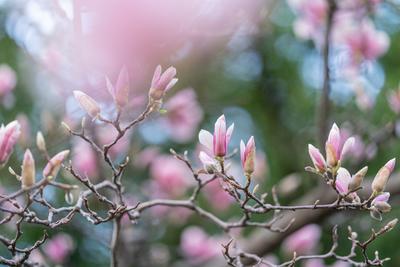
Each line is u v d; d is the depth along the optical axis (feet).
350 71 9.22
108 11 7.46
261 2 8.75
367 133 9.36
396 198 8.72
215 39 8.93
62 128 8.39
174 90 9.69
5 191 8.26
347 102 10.68
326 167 5.85
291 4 9.50
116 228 6.58
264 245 8.68
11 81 9.74
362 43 9.18
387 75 11.13
